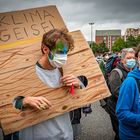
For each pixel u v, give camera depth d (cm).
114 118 419
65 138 222
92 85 228
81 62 228
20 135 221
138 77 272
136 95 271
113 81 409
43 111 212
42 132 217
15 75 212
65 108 218
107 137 571
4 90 208
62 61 209
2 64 211
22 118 208
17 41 221
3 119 206
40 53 219
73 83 217
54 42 206
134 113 272
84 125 659
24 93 212
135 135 277
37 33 234
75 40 230
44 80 216
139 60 273
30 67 215
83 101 223
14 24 231
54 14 242
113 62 543
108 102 420
